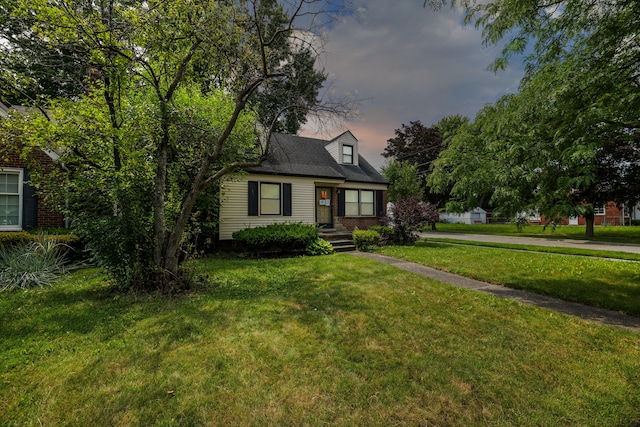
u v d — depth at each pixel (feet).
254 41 18.84
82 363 9.03
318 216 43.37
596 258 29.99
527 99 13.37
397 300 15.33
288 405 7.19
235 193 35.40
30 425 6.51
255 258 30.42
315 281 19.47
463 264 26.13
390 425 6.56
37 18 15.02
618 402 7.29
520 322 12.44
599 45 12.07
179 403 7.24
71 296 15.98
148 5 16.47
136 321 12.39
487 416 6.85
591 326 12.01
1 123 15.60
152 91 20.75
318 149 49.98
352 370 8.70
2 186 26.58
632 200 50.93
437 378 8.29
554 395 7.58
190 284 17.53
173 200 20.04
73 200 16.35
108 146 17.84
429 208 43.68
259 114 23.12
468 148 16.79
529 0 12.90
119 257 16.14
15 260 19.08
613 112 11.79
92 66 17.40
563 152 11.43
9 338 10.76
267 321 12.41
